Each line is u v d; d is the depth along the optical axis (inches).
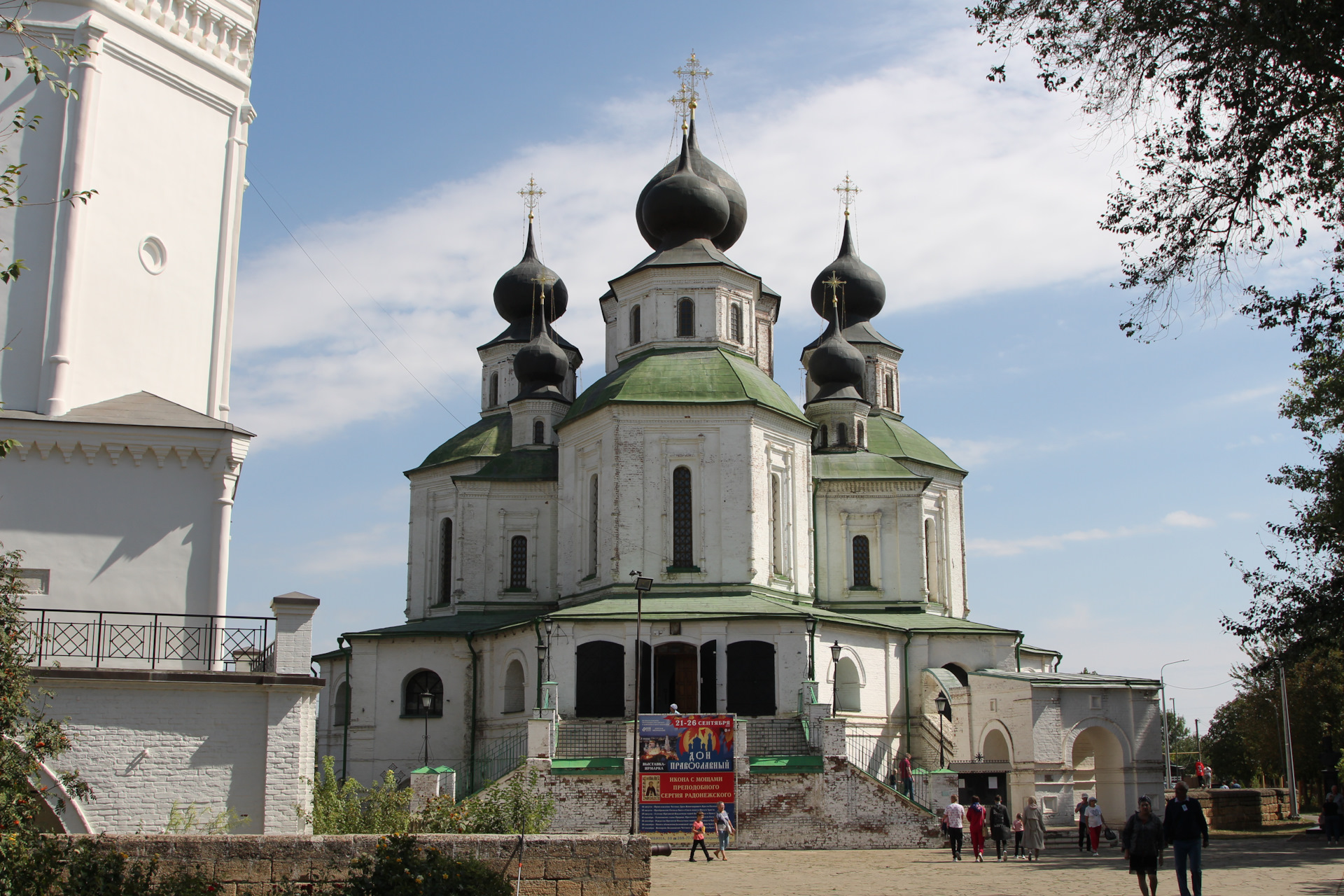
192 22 1347.2
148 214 1289.4
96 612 1058.1
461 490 2416.3
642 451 2095.2
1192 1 864.3
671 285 2301.9
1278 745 2859.3
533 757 1672.0
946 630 2258.9
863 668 2118.6
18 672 825.5
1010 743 1977.1
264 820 985.5
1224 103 896.9
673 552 2073.1
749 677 1888.5
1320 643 1556.3
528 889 869.8
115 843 805.9
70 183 1226.6
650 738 1657.2
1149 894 1050.7
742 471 2094.0
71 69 1239.5
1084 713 1975.9
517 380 2684.5
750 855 1513.3
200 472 1182.9
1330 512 1574.8
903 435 2679.6
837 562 2413.9
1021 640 2304.4
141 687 978.1
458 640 2193.7
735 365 2217.0
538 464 2448.3
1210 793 2071.9
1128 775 1977.1
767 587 2090.3
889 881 1200.8
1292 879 1164.5
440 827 1138.0
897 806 1637.6
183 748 981.2
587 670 1881.2
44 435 1141.7
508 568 2399.1
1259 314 1078.4
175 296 1306.6
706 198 2351.1
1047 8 912.3
